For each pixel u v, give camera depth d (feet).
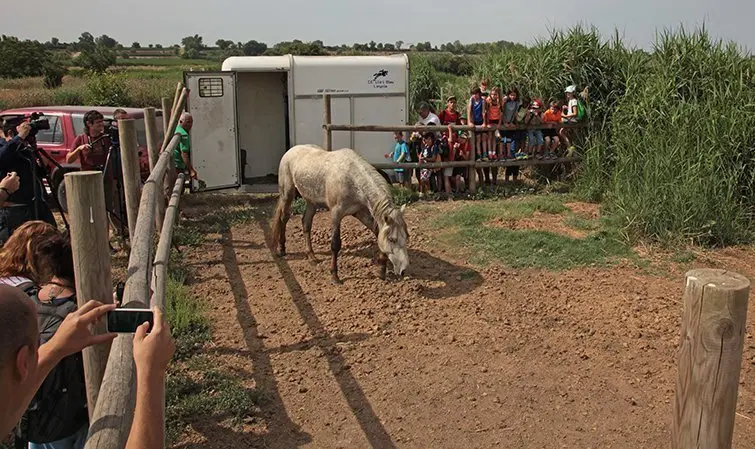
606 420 16.05
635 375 18.17
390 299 23.80
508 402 16.90
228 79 40.27
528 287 24.82
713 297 8.14
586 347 19.85
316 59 42.93
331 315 22.44
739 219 31.27
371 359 19.29
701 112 34.30
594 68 44.42
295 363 19.01
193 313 21.84
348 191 25.12
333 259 25.63
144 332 6.31
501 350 19.76
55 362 6.95
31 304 5.57
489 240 30.07
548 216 34.88
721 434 8.53
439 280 25.84
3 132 23.48
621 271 26.37
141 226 14.80
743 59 38.86
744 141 32.42
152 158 29.71
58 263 10.95
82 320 7.10
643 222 29.81
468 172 40.40
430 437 15.47
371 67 43.50
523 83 46.21
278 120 46.44
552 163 42.11
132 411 7.75
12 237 11.16
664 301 22.98
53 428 10.27
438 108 57.11
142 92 92.22
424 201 38.88
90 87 88.74
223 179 41.27
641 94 38.93
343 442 15.26
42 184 21.79
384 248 24.17
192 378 17.76
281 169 28.63
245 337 20.68
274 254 29.63
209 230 33.42
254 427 15.70
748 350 19.47
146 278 11.85
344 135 43.62
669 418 16.05
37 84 117.08
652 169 31.81
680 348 8.73
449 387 17.66
